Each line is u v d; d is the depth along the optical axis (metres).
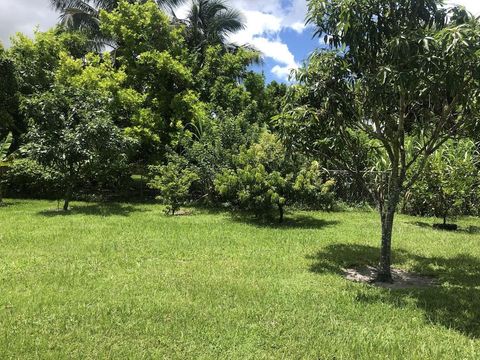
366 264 7.36
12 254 6.97
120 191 16.88
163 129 16.05
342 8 5.30
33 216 11.05
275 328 4.38
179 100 16.03
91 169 13.05
